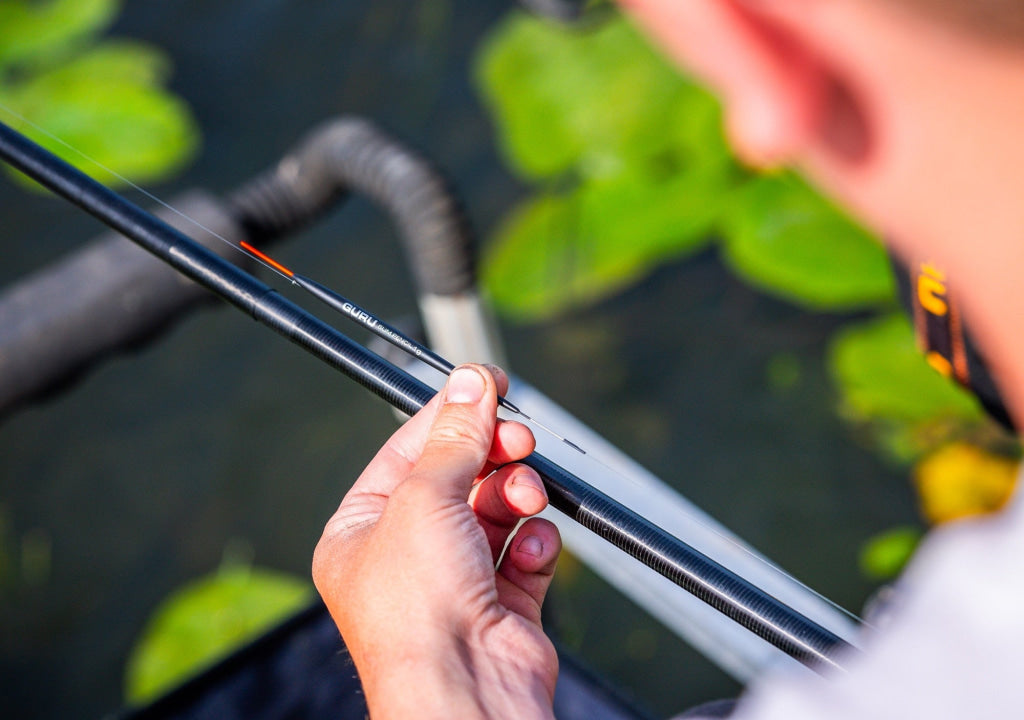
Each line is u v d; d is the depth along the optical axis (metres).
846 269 1.48
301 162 0.93
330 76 2.17
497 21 2.21
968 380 0.67
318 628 0.77
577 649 1.54
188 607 1.51
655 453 1.71
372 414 1.84
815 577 1.54
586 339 1.85
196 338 1.95
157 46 2.21
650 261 1.91
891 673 0.46
